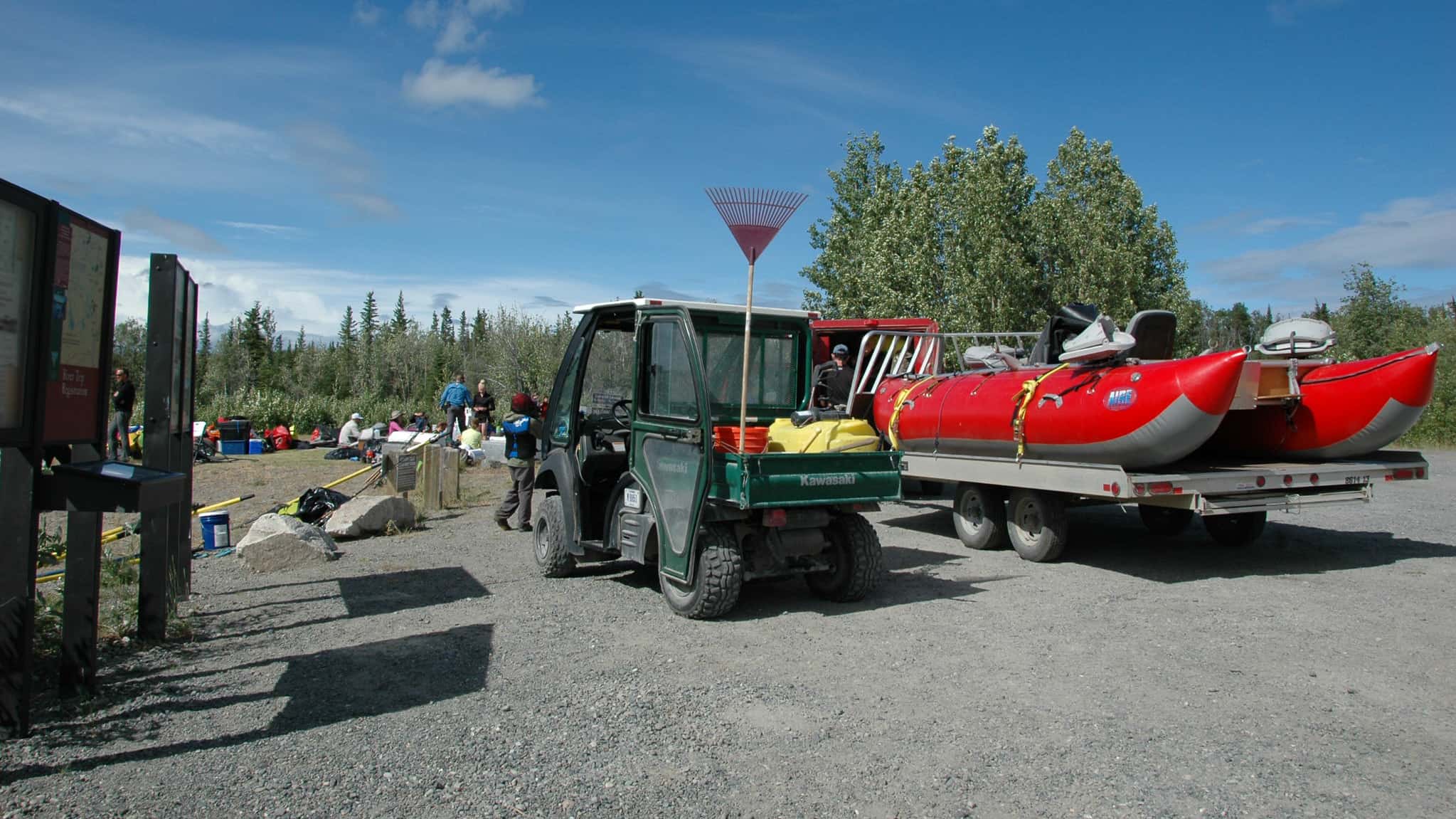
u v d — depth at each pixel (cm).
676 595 655
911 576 797
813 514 660
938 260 2375
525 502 1081
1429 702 468
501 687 497
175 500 445
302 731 432
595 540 779
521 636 602
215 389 5478
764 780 379
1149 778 379
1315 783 373
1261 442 885
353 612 672
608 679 511
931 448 1000
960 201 2281
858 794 366
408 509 1099
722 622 640
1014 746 414
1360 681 502
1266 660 542
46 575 753
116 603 671
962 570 827
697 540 644
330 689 493
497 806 354
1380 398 778
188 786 370
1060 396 816
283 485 1543
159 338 620
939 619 644
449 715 453
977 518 943
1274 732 429
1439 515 1141
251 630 622
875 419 1104
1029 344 2211
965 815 348
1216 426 710
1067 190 2575
